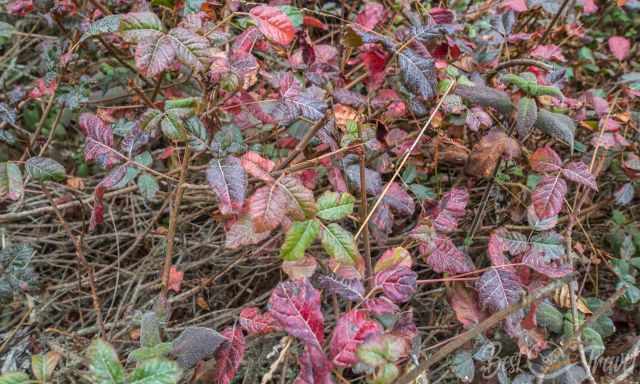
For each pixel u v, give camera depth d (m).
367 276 0.79
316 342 0.63
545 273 0.78
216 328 0.99
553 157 0.83
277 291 0.65
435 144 0.98
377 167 0.92
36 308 0.96
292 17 0.91
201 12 0.84
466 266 0.79
